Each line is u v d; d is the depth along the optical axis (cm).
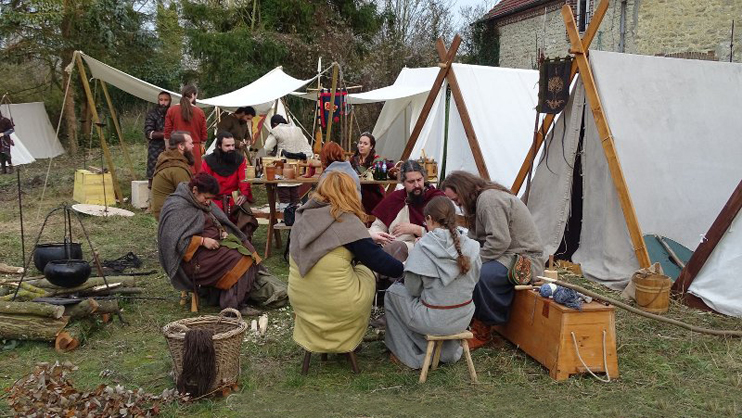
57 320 396
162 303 488
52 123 1819
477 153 755
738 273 465
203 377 320
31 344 396
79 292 445
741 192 459
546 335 360
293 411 317
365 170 623
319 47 1734
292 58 1742
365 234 343
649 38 1288
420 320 348
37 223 814
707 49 1188
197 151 744
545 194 623
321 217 342
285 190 755
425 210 354
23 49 1551
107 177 953
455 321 345
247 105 896
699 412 316
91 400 297
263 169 612
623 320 448
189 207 460
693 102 601
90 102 951
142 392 317
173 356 329
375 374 360
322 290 341
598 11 548
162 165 545
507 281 388
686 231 590
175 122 738
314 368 368
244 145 896
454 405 323
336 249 339
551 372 353
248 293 473
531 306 376
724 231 471
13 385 321
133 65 1738
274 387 345
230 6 1833
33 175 1277
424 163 670
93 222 817
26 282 451
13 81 1852
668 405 321
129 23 1656
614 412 312
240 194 632
